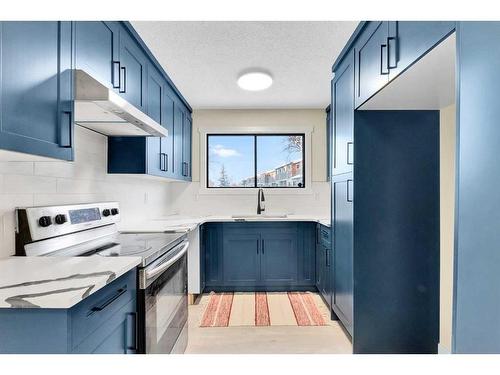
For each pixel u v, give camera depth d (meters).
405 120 2.09
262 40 2.21
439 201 2.09
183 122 3.58
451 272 1.97
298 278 3.54
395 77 1.45
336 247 2.55
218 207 4.07
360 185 2.09
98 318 1.05
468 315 0.85
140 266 1.37
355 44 2.05
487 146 0.78
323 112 4.04
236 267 3.54
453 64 1.29
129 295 1.29
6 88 0.97
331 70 2.75
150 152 2.46
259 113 4.06
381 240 2.09
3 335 0.88
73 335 0.91
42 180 1.63
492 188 0.76
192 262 3.13
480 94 0.81
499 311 0.75
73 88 1.34
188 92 3.36
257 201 4.04
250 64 2.63
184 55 2.44
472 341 0.83
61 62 1.26
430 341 2.08
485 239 0.79
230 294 3.45
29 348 0.88
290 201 4.06
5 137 0.96
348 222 2.21
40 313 0.88
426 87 1.60
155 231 2.30
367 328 2.08
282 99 3.65
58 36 1.24
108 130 2.12
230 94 3.44
